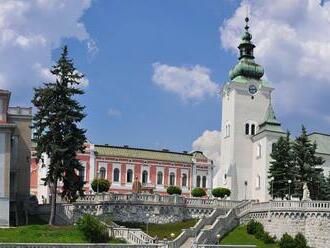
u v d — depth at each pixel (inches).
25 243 2269.9
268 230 3380.9
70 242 2522.1
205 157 5462.6
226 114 4926.2
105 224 2746.1
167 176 5226.4
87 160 4909.0
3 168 3095.5
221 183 4817.9
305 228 3255.4
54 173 3041.3
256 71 4955.7
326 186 4072.3
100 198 3400.6
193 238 3046.3
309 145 3941.9
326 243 3179.1
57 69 3154.5
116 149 5137.8
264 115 4869.6
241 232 3395.7
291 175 3870.6
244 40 5059.1
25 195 3444.9
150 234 3164.4
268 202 3410.4
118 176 5036.9
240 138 4785.9
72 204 3297.2
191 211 3590.1
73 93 3149.6
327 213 3198.8
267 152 4532.5
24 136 3506.4
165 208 3511.3
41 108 3110.2
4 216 3048.7
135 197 3457.2
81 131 3134.8
